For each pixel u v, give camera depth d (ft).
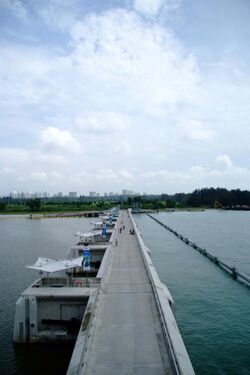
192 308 105.40
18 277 142.51
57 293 81.51
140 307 72.02
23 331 79.46
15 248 219.82
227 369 71.10
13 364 71.36
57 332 79.61
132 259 124.77
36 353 75.61
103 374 47.29
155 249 216.13
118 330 60.70
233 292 122.21
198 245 234.79
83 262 102.73
